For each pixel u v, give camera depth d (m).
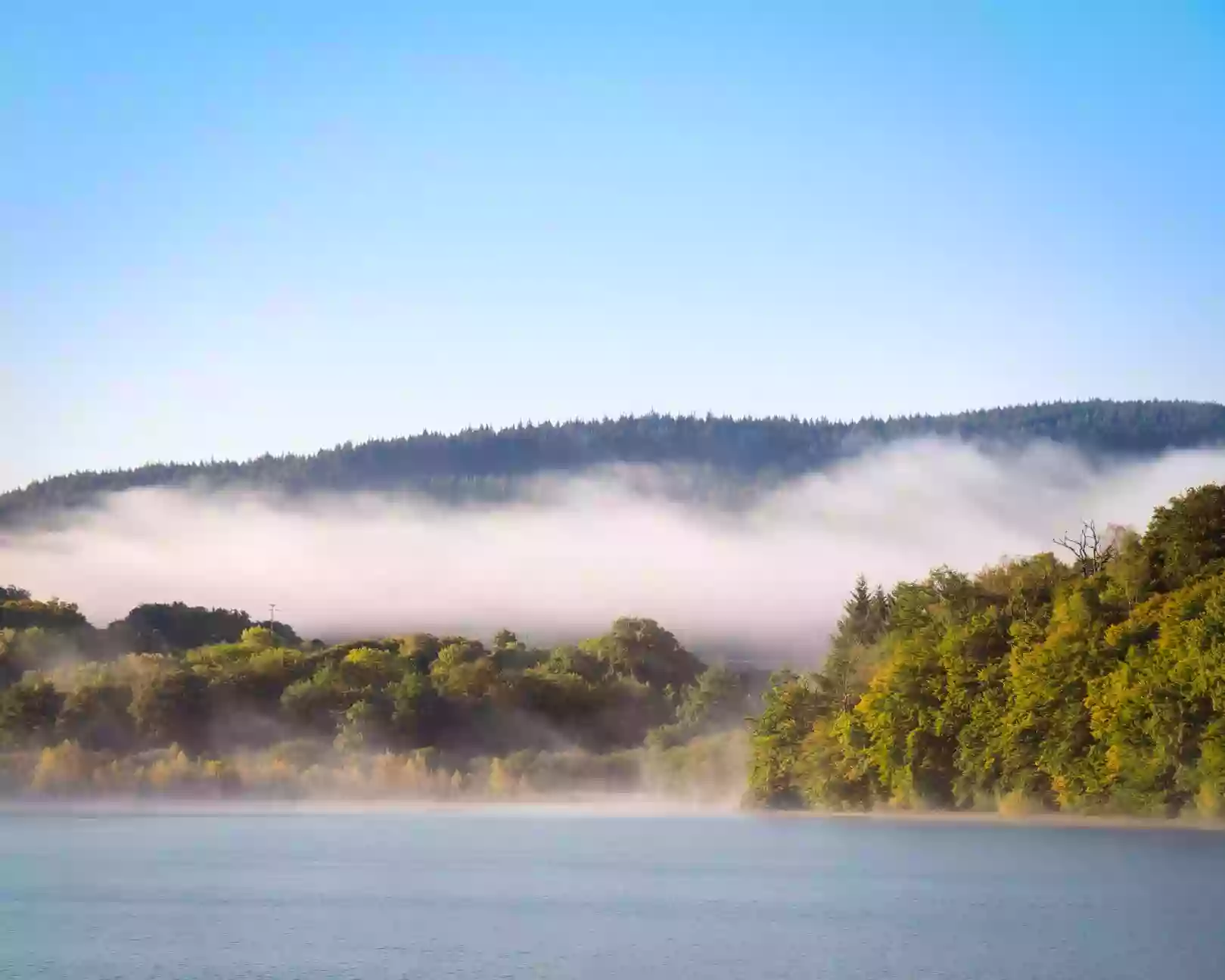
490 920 66.44
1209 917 63.19
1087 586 108.62
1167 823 98.31
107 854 100.62
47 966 55.69
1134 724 96.94
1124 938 58.56
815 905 70.19
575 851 101.62
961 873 80.62
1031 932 60.31
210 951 58.53
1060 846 90.50
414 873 86.75
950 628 117.88
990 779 113.06
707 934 61.84
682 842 108.19
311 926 65.00
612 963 55.06
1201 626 92.94
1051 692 103.94
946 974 52.00
